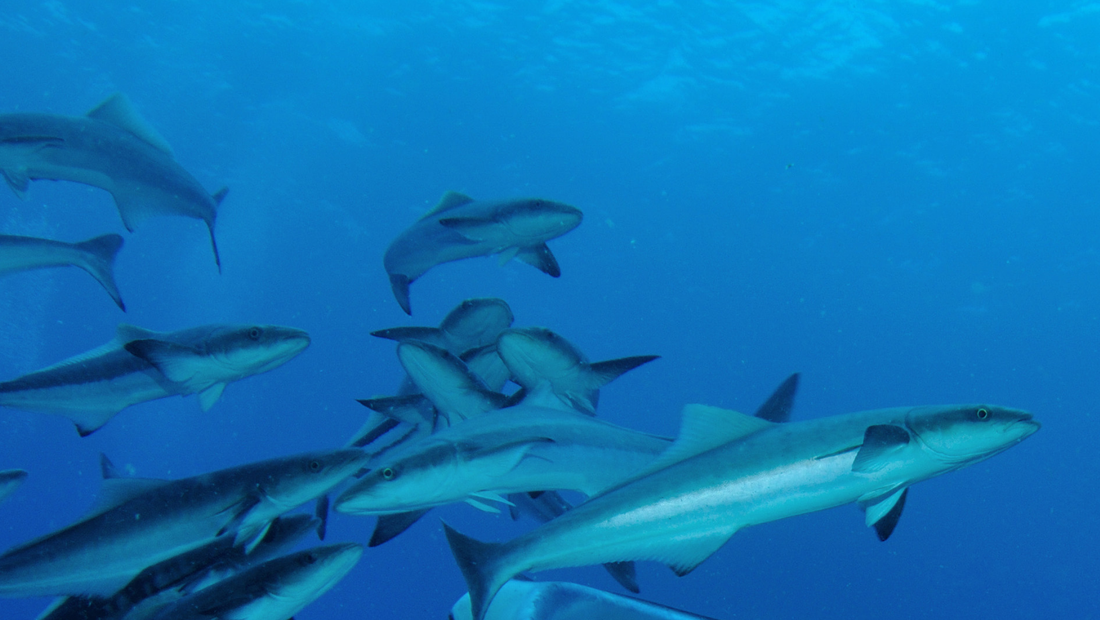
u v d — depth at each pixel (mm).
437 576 52219
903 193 32688
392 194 39344
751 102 28188
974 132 28359
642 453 3750
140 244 46594
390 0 25656
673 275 44812
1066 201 31688
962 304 41938
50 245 4559
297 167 37219
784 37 24938
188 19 27219
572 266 45594
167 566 3221
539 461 3430
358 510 3029
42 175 4684
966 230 34781
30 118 4539
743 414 2814
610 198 36312
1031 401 53750
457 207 5457
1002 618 55906
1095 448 55594
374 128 32844
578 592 3684
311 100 31266
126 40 28328
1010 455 56188
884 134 29031
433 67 28391
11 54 29234
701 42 25578
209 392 4223
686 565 2742
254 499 3275
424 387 4156
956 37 24094
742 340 53781
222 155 35844
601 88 28438
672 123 30094
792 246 38812
